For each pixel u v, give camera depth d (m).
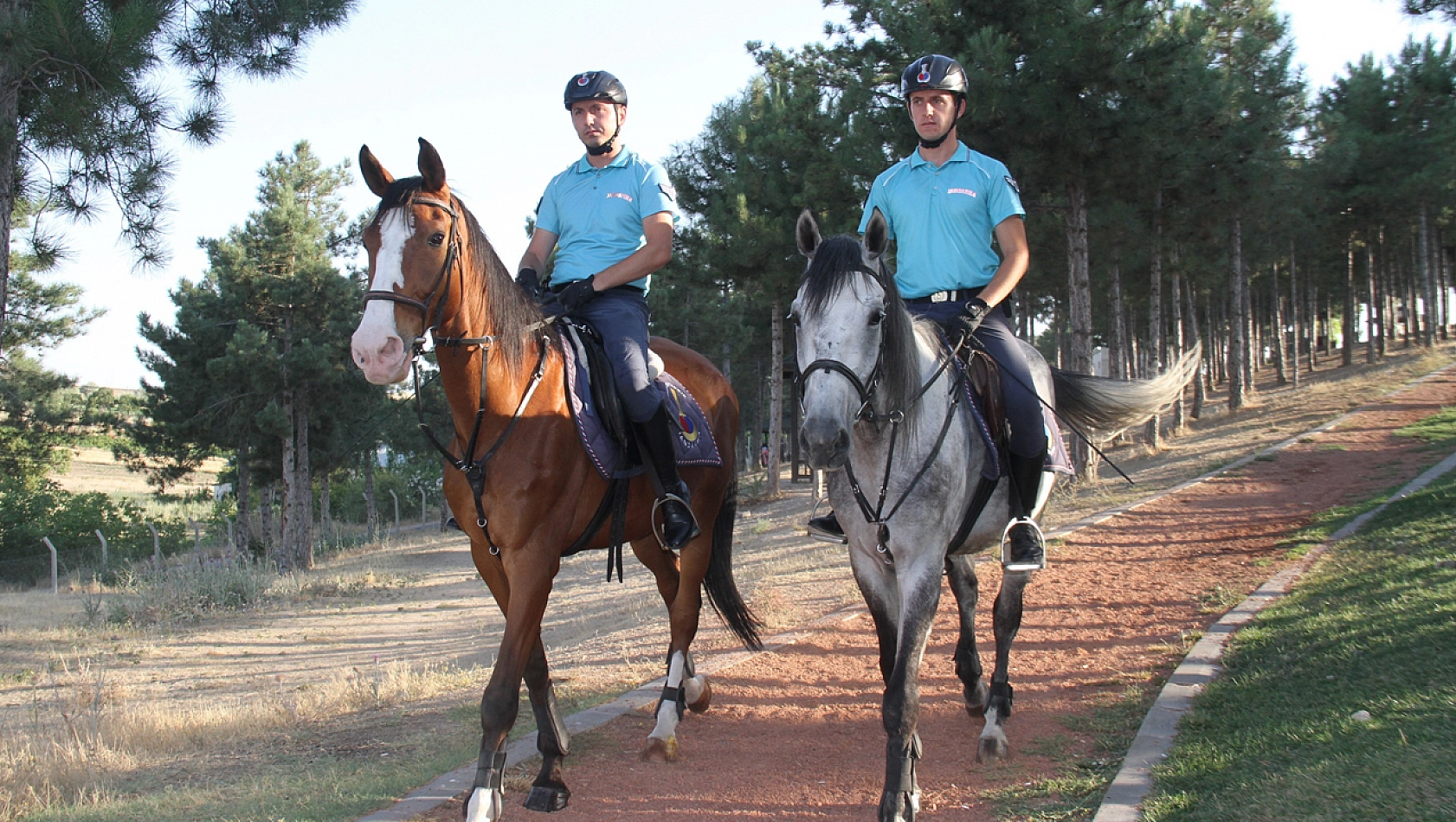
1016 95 14.29
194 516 43.75
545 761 4.21
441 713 5.97
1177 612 7.36
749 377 46.69
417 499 49.38
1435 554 7.12
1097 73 14.20
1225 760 4.00
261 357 27.56
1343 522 10.12
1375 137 32.41
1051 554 10.23
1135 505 13.30
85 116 8.61
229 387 28.30
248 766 5.07
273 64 10.05
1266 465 16.34
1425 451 15.50
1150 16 14.34
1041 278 21.80
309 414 29.75
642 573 18.98
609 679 6.40
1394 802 3.20
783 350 30.56
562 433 4.05
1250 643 5.88
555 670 7.23
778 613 8.08
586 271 4.88
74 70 8.58
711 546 5.40
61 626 18.47
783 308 26.41
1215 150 17.47
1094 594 8.23
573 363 4.27
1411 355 37.22
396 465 51.41
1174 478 16.62
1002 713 4.60
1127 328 35.22
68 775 5.18
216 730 6.16
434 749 5.09
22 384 32.16
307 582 23.27
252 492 45.69
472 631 15.65
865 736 5.02
